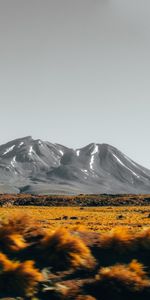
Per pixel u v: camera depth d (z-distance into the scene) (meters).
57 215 72.19
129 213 85.94
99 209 106.50
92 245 15.76
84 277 13.91
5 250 14.46
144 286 13.81
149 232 16.25
